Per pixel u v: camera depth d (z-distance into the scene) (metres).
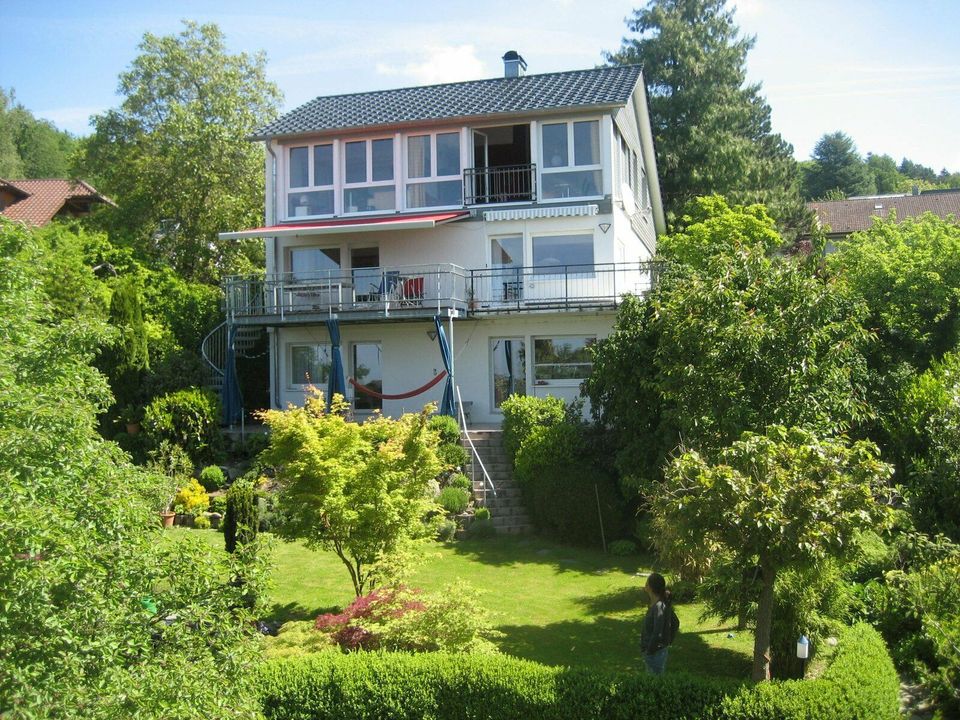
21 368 8.63
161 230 38.19
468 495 20.31
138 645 5.83
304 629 11.14
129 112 37.28
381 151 27.52
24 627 5.25
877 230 27.56
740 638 13.06
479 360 25.72
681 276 19.42
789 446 9.62
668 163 44.91
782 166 48.44
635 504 19.44
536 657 12.14
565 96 26.70
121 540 6.17
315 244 27.83
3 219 10.48
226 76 37.47
